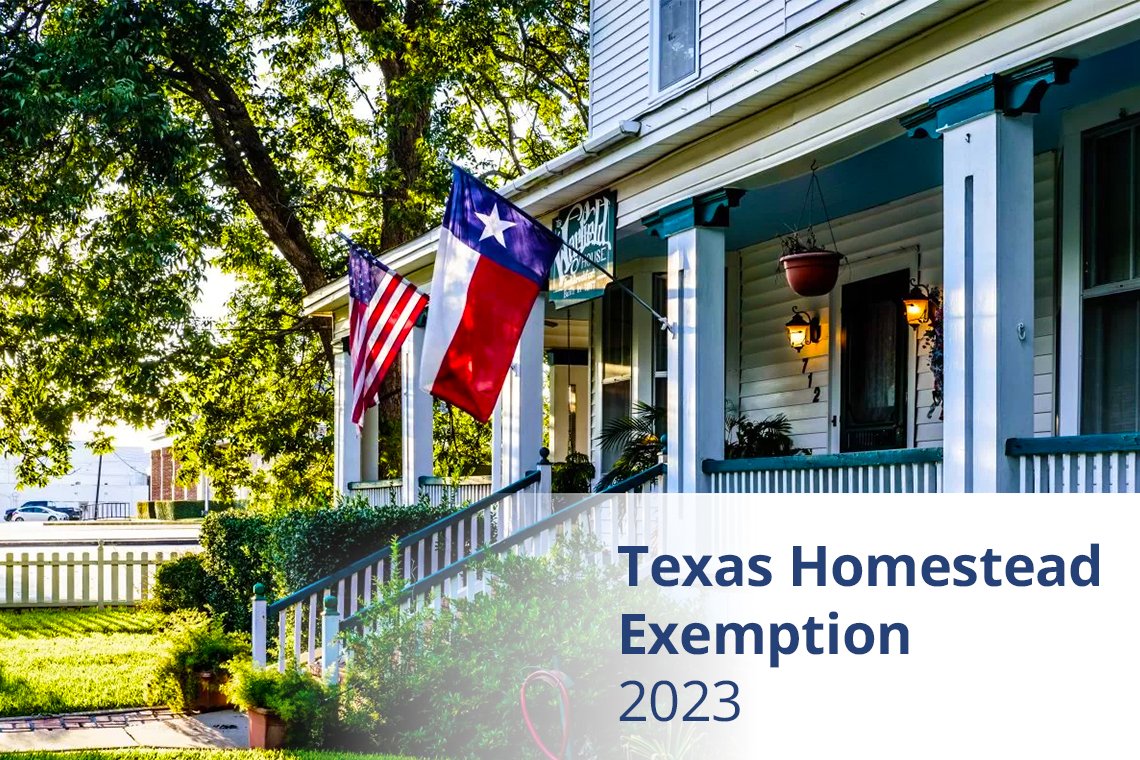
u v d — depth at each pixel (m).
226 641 10.60
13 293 19.11
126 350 19.52
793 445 11.73
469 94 23.45
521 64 23.45
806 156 8.41
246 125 21.14
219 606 14.86
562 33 23.52
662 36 11.43
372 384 12.70
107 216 19.36
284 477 22.92
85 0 18.42
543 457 11.64
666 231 9.91
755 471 8.87
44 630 15.48
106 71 16.66
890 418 10.50
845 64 7.74
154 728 9.52
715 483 9.33
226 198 22.05
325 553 12.62
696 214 9.54
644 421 12.73
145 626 15.55
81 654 13.14
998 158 6.66
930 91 7.19
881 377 10.65
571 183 10.78
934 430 9.91
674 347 9.71
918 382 10.15
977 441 6.67
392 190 22.11
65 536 37.56
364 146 23.47
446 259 10.03
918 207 10.20
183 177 18.62
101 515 75.25
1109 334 7.79
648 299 13.30
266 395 23.66
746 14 10.15
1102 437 6.03
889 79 7.54
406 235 22.25
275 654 10.44
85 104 16.08
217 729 9.47
